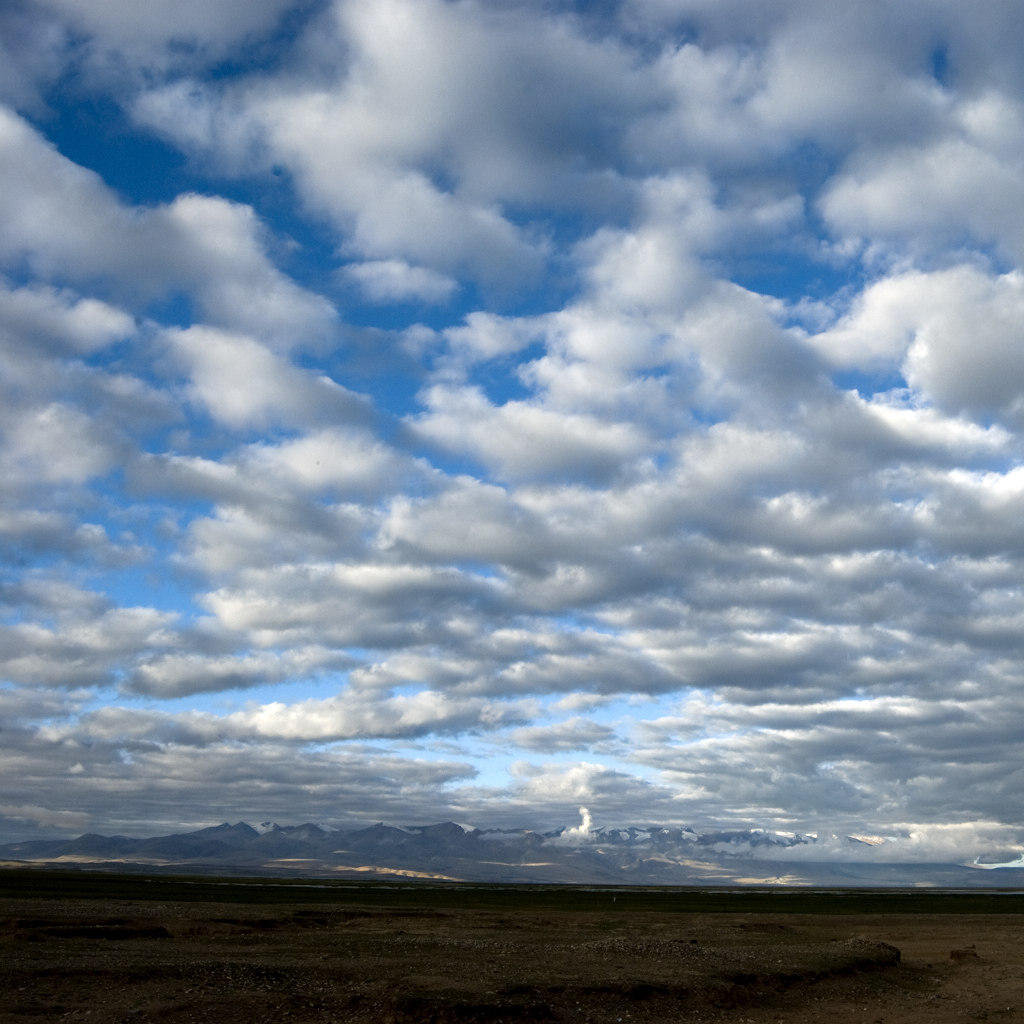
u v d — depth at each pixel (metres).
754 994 44.53
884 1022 39.81
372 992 36.34
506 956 51.91
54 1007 32.84
